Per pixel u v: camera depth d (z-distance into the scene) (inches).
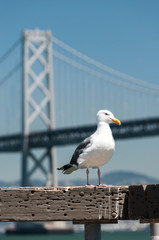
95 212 278.7
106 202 279.4
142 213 273.7
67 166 336.2
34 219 276.5
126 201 280.1
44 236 3088.1
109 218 278.8
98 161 325.4
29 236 3127.5
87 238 301.4
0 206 276.5
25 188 278.7
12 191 277.4
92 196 279.4
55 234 3139.8
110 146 324.2
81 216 277.9
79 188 279.4
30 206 277.1
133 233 4562.0
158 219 292.0
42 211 277.1
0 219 275.9
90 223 301.3
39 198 277.7
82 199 278.8
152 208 269.9
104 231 4904.0
